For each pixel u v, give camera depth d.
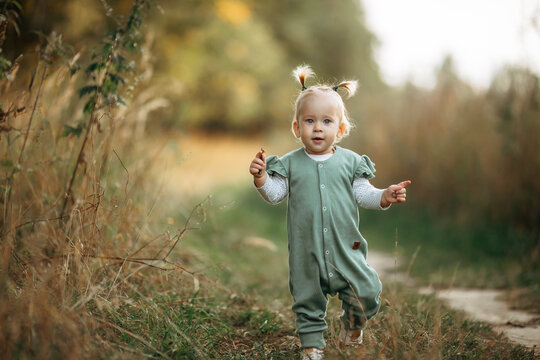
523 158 5.60
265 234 6.73
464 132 6.69
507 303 3.63
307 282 2.41
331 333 2.57
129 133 4.09
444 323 2.83
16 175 2.92
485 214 6.02
